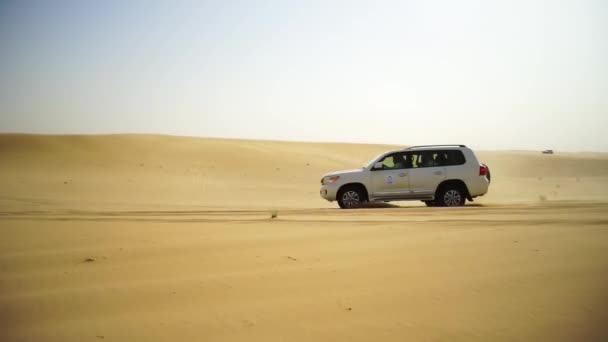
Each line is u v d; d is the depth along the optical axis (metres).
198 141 66.06
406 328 3.64
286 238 7.51
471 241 6.94
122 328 3.70
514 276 4.95
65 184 31.38
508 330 3.57
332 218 10.61
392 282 4.86
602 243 6.57
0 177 34.34
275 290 4.65
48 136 59.09
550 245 6.50
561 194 30.17
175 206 17.86
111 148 56.00
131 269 5.49
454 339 3.43
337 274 5.21
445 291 4.52
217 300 4.36
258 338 3.48
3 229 8.63
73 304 4.27
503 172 62.19
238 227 8.96
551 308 3.99
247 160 53.81
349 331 3.60
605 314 3.82
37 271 5.42
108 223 9.73
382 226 8.81
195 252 6.43
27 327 3.74
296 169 50.25
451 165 15.08
